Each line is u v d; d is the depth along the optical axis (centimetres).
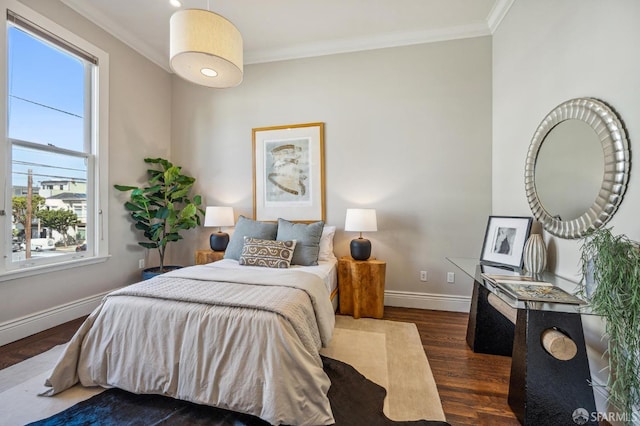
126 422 131
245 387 129
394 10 265
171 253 380
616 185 137
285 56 334
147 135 343
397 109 307
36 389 155
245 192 356
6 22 209
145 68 340
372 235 314
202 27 171
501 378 176
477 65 288
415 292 304
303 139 332
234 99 358
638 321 106
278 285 177
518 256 203
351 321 265
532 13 212
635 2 129
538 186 199
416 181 303
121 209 310
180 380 140
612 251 114
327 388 144
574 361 132
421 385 166
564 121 174
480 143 288
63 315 251
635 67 128
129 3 259
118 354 150
